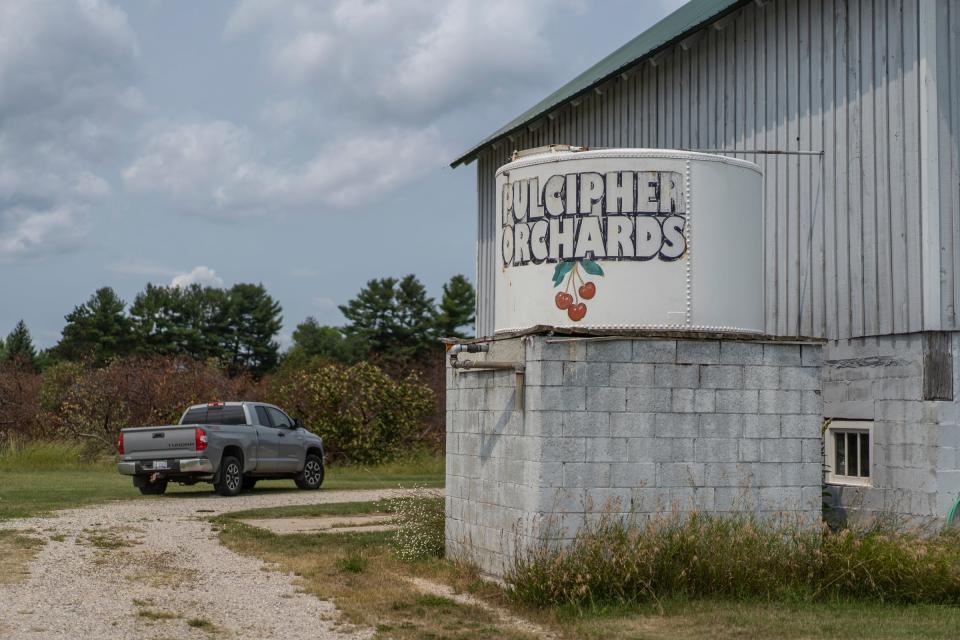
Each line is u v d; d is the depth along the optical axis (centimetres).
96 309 8038
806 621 900
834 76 1304
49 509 1747
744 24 1473
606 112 1827
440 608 978
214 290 8312
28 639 825
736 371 1073
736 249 1116
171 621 913
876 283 1227
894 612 948
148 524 1590
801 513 1077
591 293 1088
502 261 1177
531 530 1031
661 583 999
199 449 2098
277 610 970
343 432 3350
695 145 1575
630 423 1045
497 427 1127
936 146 1159
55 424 3897
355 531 1560
